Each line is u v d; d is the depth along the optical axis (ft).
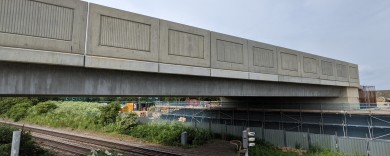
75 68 37.55
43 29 32.27
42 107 155.53
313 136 84.74
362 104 107.96
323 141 82.48
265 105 118.73
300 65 77.36
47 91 34.83
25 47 30.83
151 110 200.13
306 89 89.61
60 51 33.40
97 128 109.70
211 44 52.75
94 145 77.61
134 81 44.42
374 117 89.81
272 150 75.20
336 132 95.66
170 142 83.46
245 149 42.93
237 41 58.39
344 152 77.41
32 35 31.42
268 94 73.72
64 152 67.51
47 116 141.18
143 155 66.28
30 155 55.62
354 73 108.47
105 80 40.83
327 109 106.93
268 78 65.21
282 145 91.35
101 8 37.60
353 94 110.22
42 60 31.81
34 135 93.91
